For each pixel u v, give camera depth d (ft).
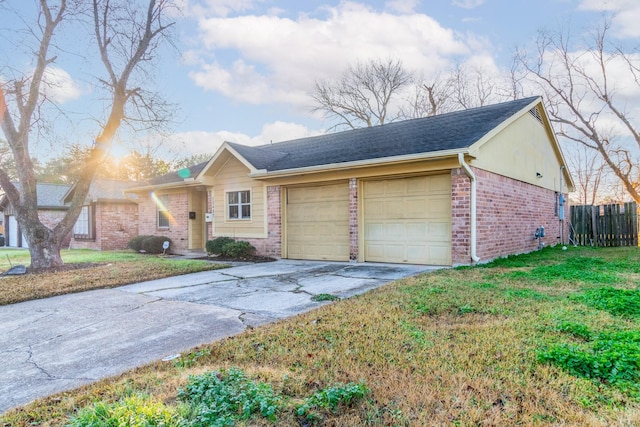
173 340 13.73
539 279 22.02
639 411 7.84
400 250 31.40
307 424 7.75
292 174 35.40
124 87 35.47
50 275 28.09
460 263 27.78
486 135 28.48
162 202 49.80
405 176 31.04
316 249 36.17
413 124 40.09
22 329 15.66
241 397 8.48
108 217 58.18
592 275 23.06
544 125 44.55
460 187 27.71
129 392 9.26
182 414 7.95
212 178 43.32
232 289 22.35
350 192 33.12
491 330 13.00
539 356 10.44
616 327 13.00
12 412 8.72
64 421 8.18
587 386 8.98
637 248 43.39
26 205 31.76
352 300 17.88
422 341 12.11
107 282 25.13
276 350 11.87
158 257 41.70
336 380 9.59
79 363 11.91
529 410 8.05
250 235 40.19
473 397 8.62
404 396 8.71
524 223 37.78
